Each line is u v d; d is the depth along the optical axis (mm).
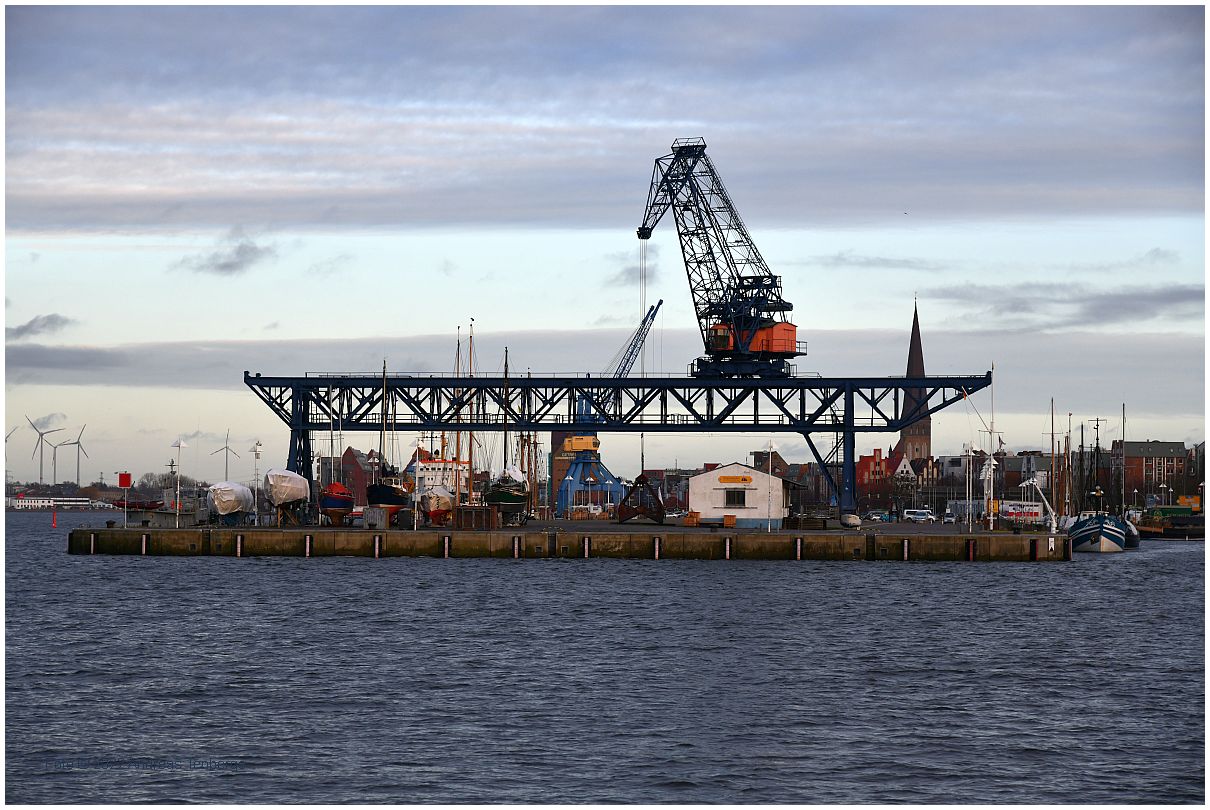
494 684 102438
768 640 126375
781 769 77938
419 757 80125
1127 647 124938
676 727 87750
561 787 74250
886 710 93562
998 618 146125
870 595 166875
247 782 75125
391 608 150750
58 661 113812
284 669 109438
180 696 97812
